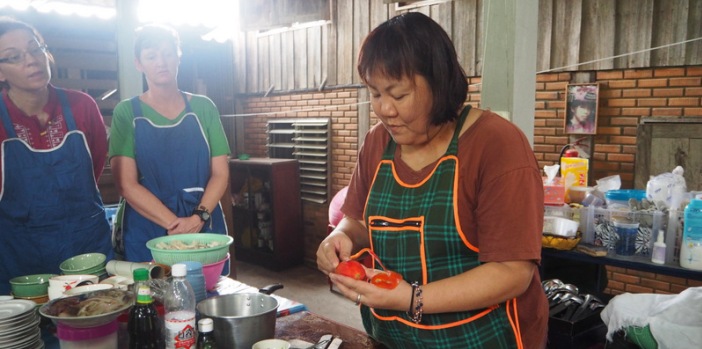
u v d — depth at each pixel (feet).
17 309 4.14
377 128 4.47
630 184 12.79
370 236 4.17
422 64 3.32
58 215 6.31
